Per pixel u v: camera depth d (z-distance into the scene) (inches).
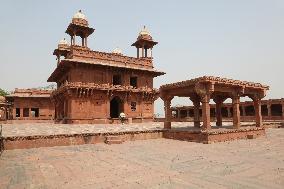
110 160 324.8
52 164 304.0
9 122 1387.8
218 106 709.9
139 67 1179.9
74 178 235.3
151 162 306.3
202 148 425.1
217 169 263.1
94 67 1050.7
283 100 1187.3
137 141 550.9
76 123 973.2
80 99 994.7
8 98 1574.8
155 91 1198.3
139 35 1254.3
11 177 241.8
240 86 574.9
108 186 207.0
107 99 1061.8
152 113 1210.6
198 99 688.4
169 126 635.5
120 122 1071.0
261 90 644.1
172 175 239.9
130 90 1112.2
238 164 287.9
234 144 473.1
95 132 533.6
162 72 1212.5
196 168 269.3
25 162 319.3
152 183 213.0
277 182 212.2
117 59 1117.7
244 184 207.2
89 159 335.6
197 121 685.9
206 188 197.0
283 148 413.7
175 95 647.1
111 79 1094.4
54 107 1433.3
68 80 1055.6
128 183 214.7
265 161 304.0
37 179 233.5
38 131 587.5
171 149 418.3
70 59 982.4
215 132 506.6
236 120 580.7
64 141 490.6
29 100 1514.5
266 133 709.3
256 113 646.5
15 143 444.8
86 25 1072.2
